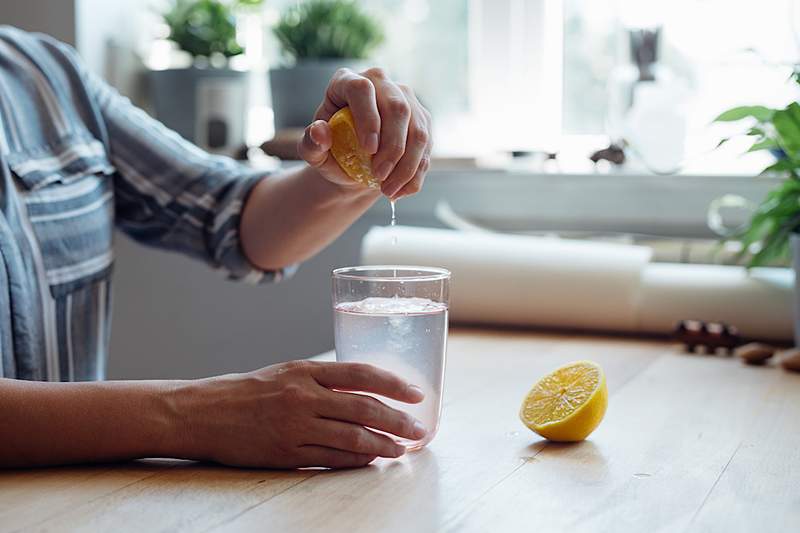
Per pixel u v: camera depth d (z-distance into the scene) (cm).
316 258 178
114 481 78
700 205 160
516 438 89
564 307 137
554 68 183
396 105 85
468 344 132
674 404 101
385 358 84
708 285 133
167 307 185
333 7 182
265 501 74
